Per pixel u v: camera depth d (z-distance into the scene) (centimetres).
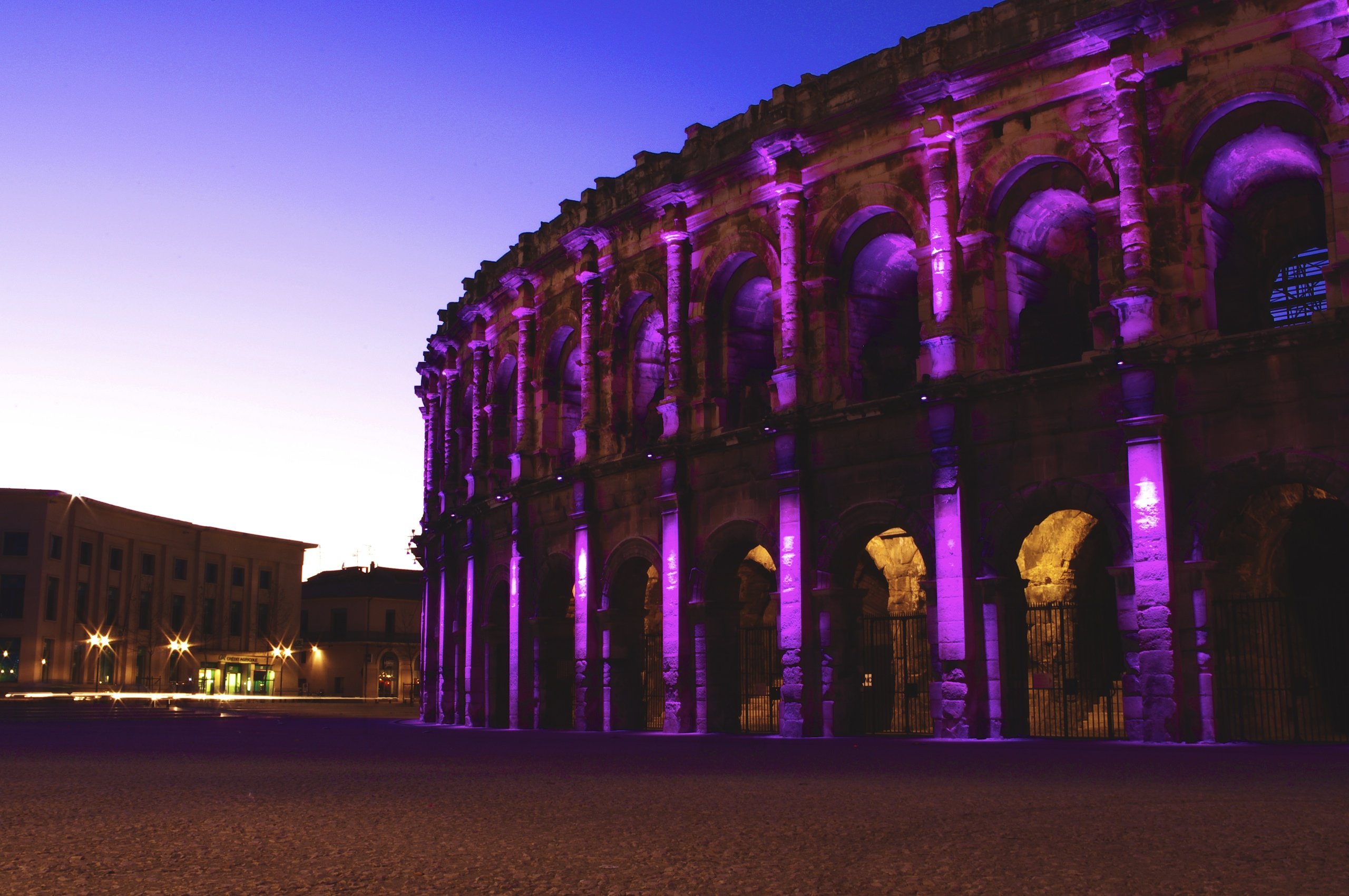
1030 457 3203
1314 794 1500
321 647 12712
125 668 10875
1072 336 3650
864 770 2020
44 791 1623
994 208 3406
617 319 4522
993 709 3195
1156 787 1612
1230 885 866
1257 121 2989
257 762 2306
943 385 3284
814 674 3591
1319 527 3675
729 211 4050
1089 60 3216
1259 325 3375
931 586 3334
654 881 891
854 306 3803
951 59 3481
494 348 5416
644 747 2919
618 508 4328
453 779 1842
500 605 5169
